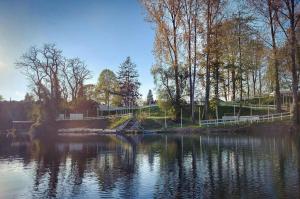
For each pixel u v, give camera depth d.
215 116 74.88
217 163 27.22
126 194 18.80
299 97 64.38
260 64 69.50
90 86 114.69
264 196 17.56
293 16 49.94
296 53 51.78
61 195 19.03
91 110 104.75
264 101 80.31
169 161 29.16
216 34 63.06
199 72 68.94
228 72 76.50
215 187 19.59
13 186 21.38
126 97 124.25
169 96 74.31
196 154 32.66
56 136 71.19
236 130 57.16
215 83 72.81
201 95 74.50
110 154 35.22
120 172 24.95
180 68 71.94
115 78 126.25
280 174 22.19
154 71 74.75
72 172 25.50
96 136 67.50
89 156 34.03
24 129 96.44
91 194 19.05
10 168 27.86
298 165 24.95
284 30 51.53
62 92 103.12
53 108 90.25
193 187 19.77
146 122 76.81
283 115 57.00
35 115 93.12
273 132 51.81
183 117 74.62
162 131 66.75
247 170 23.92
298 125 50.06
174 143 44.69
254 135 51.56
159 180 21.81
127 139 56.31
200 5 62.34
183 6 63.47
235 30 67.06
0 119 99.44
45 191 20.02
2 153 38.28
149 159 30.72
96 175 24.08
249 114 74.38
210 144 41.03
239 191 18.59
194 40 64.25
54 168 27.45
